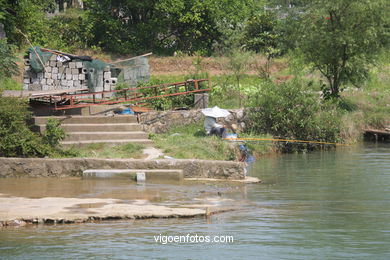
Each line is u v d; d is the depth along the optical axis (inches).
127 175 990.4
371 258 557.9
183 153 1202.0
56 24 3051.2
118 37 3132.4
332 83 2288.4
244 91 1909.4
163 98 1615.4
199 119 1519.4
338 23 2003.0
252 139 1503.4
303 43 2030.0
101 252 566.9
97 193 852.0
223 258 556.4
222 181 1015.0
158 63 2655.0
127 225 673.6
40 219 675.4
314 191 943.0
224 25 3115.2
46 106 1359.5
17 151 1111.0
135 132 1294.3
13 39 2511.1
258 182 1031.6
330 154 1536.7
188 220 705.6
